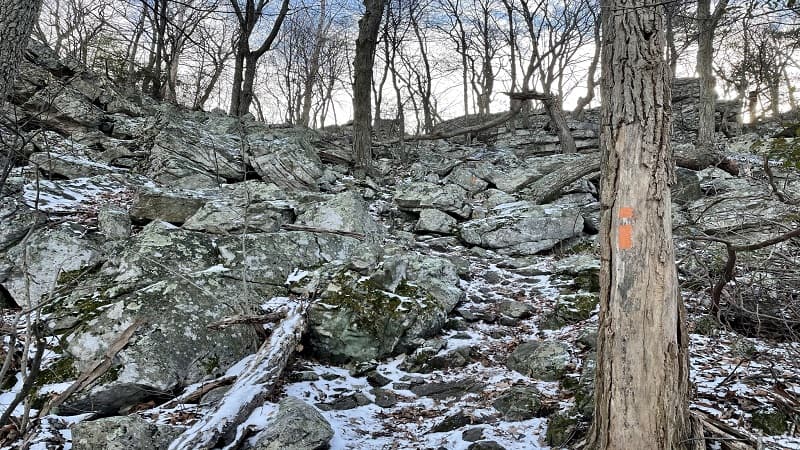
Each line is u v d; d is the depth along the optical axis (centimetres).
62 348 473
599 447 320
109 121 1272
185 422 409
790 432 371
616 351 314
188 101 2564
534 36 2233
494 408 446
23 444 338
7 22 425
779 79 1928
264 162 1066
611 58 346
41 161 891
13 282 574
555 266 780
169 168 993
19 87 1127
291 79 2991
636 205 319
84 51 1962
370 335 541
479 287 742
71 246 615
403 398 484
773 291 558
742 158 1280
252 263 643
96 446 345
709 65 1477
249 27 1738
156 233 641
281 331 512
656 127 325
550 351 514
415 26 2380
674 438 307
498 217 919
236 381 439
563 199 1058
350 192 830
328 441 381
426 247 891
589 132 1869
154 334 472
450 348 559
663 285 312
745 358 486
